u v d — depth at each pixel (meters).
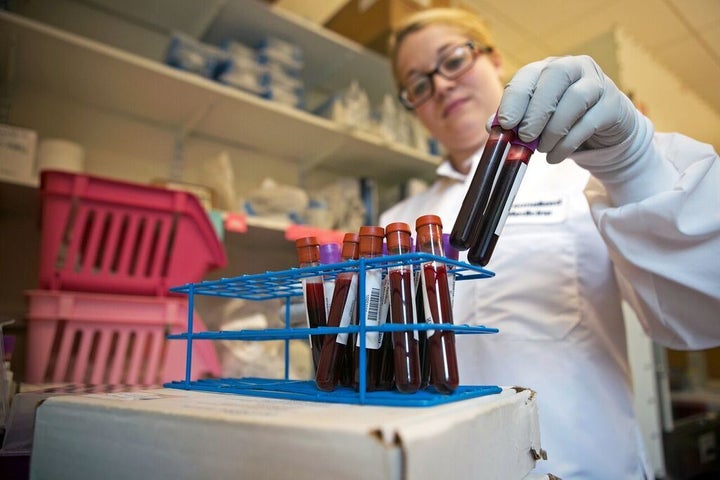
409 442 0.26
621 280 0.82
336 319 0.45
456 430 0.31
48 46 1.17
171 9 1.55
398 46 1.20
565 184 0.89
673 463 1.54
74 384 0.79
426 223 0.44
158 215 1.04
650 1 2.15
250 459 0.30
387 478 0.25
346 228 1.79
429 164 2.00
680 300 0.65
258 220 1.40
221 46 1.69
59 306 0.91
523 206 0.89
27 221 1.32
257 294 0.64
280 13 1.57
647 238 0.62
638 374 1.54
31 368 0.88
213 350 1.02
